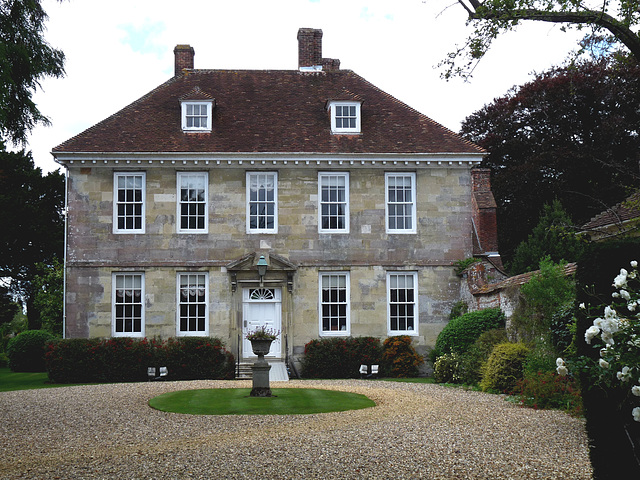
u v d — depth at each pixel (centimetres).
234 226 2248
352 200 2288
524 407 1249
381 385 1752
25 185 4181
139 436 1013
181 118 2359
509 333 1764
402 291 2283
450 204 2306
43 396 1491
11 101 1332
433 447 878
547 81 3450
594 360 631
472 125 3797
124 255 2212
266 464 804
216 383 1761
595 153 3200
